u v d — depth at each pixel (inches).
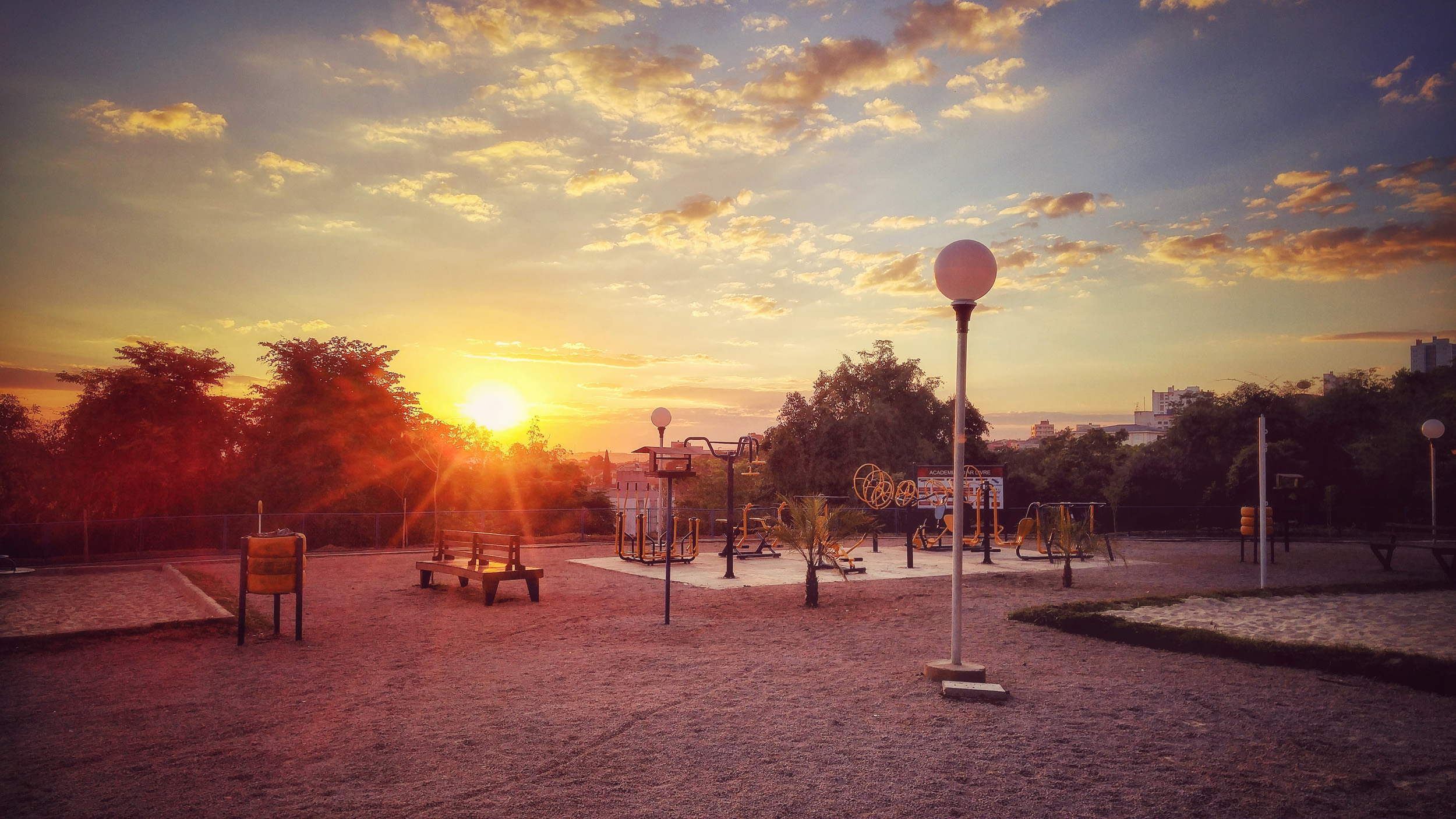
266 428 1316.4
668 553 448.8
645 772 203.0
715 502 1787.6
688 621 452.1
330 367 1381.6
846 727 243.6
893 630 422.3
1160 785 195.0
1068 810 179.3
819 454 1566.2
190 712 260.5
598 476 1931.6
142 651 365.1
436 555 614.9
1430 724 246.8
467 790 190.2
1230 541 1160.8
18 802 183.8
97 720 252.2
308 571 725.9
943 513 1031.6
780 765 208.8
